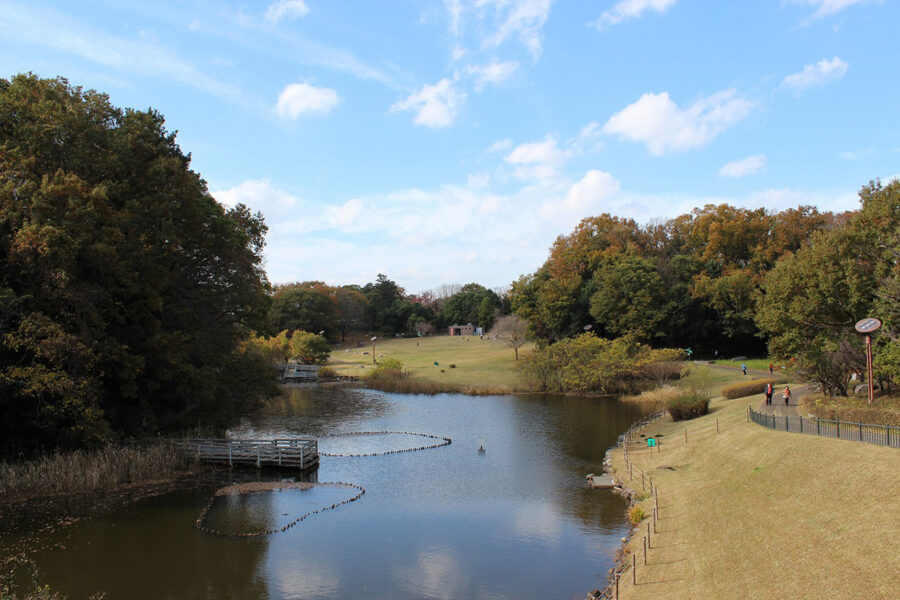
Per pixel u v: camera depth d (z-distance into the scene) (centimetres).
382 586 1866
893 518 1503
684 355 7931
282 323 12531
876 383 3706
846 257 3406
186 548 2173
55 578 1902
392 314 16538
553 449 3975
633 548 2033
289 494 2898
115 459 3011
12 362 2755
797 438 2459
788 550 1569
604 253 9531
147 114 3706
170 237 3278
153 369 3391
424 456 3819
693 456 3045
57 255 2659
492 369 8775
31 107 2903
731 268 8700
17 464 2897
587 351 7025
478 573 1966
